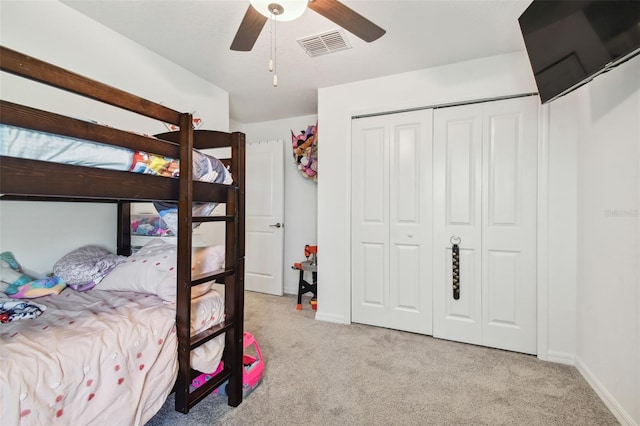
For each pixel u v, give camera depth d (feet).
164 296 4.84
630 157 4.90
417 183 8.72
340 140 9.53
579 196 6.77
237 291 5.38
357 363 6.95
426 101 8.41
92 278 5.59
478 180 8.01
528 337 7.50
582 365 6.50
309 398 5.64
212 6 5.89
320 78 9.04
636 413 4.66
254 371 5.90
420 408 5.37
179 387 4.42
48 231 6.02
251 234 13.39
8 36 5.15
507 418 5.11
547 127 7.17
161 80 7.75
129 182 3.69
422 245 8.66
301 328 9.05
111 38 6.63
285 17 4.47
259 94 10.30
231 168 5.53
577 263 6.86
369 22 4.73
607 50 4.11
